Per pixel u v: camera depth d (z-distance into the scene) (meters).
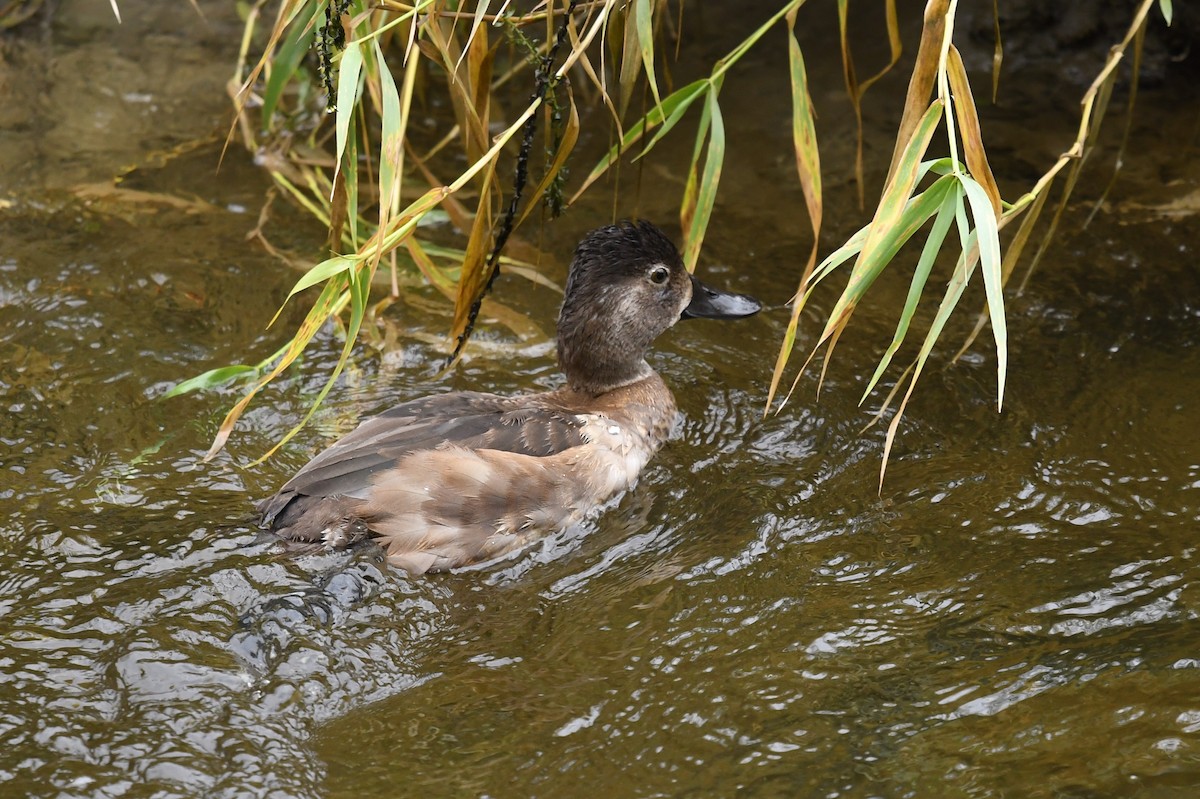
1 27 13.00
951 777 5.54
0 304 9.19
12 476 7.45
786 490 7.66
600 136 11.45
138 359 8.67
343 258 6.41
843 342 9.08
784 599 6.73
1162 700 5.92
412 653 6.27
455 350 8.20
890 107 11.80
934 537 7.21
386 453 7.05
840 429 8.22
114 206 10.45
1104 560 6.97
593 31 6.91
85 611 6.32
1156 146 11.05
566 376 8.50
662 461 7.99
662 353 9.09
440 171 10.90
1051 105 11.71
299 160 11.03
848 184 10.84
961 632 6.46
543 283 9.52
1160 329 8.99
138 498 7.28
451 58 7.71
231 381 8.48
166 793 5.32
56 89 12.12
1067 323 9.11
